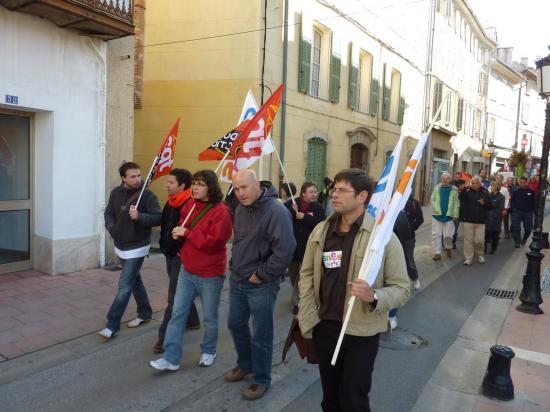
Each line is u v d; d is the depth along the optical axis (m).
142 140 11.98
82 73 7.15
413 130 20.69
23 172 7.07
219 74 11.02
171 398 3.70
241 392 3.82
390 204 2.52
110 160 7.69
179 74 11.46
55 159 6.87
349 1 13.95
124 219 4.66
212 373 4.12
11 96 6.26
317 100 12.96
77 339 4.75
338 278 2.63
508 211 13.31
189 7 11.20
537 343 5.03
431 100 21.83
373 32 15.80
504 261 9.85
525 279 6.25
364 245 2.56
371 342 2.60
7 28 6.15
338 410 2.78
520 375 4.23
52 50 6.71
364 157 16.53
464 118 27.56
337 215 2.78
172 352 4.02
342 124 14.40
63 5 6.04
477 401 3.77
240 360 3.98
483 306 6.50
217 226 3.86
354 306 2.56
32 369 4.09
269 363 3.77
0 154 6.75
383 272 2.62
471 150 29.47
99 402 3.61
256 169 10.92
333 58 13.39
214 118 11.16
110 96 7.62
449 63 24.22
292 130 11.95
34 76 6.52
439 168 24.11
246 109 5.67
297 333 2.88
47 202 6.94
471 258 9.34
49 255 6.94
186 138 11.50
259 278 3.51
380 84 16.88
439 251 9.64
